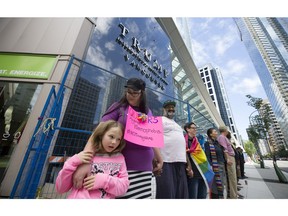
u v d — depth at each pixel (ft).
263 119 34.50
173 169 6.13
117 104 4.83
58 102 7.13
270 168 34.37
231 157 11.63
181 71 50.26
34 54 12.66
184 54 43.96
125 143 4.17
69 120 10.34
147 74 23.70
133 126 4.37
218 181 8.99
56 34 13.71
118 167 3.80
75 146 9.93
